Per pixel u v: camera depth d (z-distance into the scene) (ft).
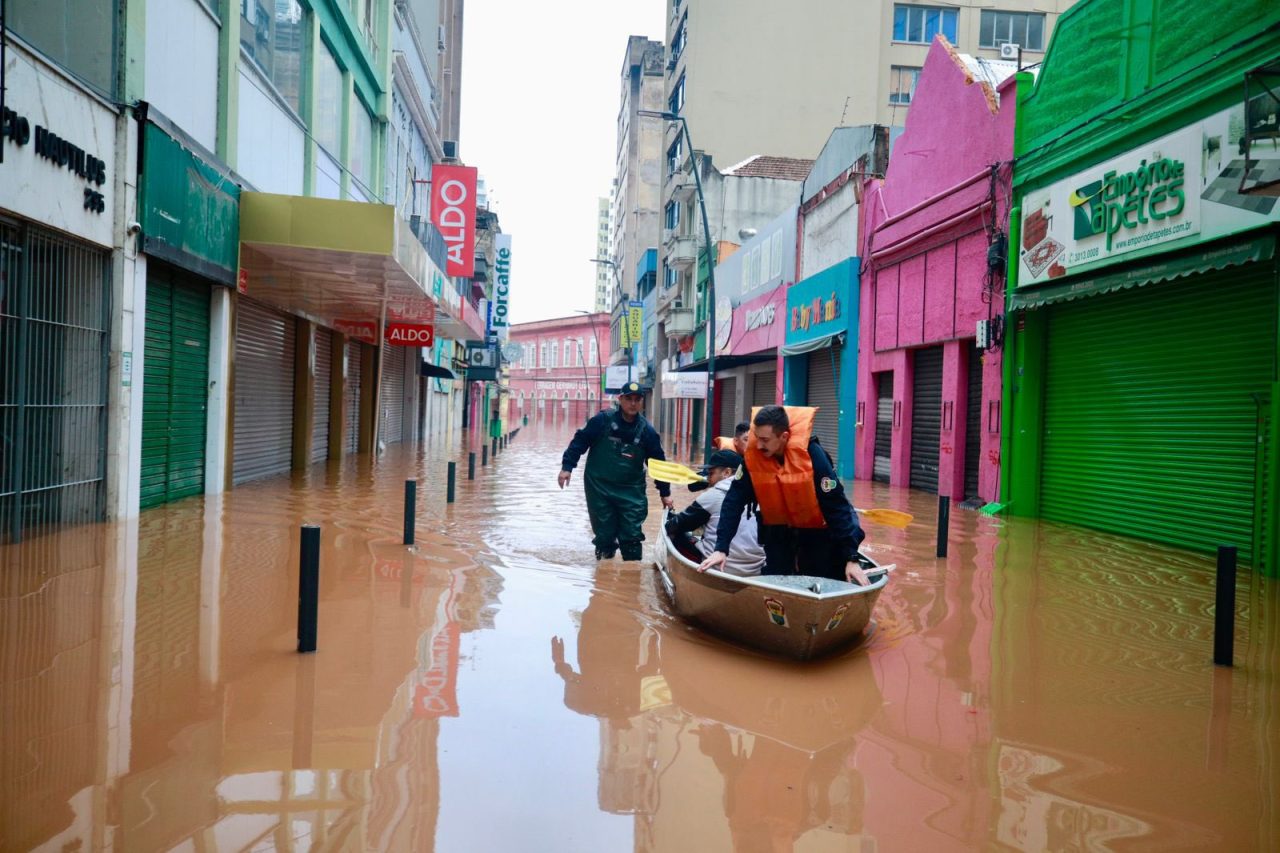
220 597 21.79
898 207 61.00
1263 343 30.71
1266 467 28.71
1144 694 16.87
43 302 27.78
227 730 13.62
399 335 78.28
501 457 81.92
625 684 16.69
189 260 35.94
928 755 13.73
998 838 11.10
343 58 62.39
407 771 12.46
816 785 12.54
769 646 18.60
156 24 33.81
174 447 38.06
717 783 12.52
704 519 24.21
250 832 10.58
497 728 14.20
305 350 57.52
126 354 31.60
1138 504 36.99
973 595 25.43
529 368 317.83
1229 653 18.81
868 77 130.41
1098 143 37.47
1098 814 11.84
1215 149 30.96
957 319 51.83
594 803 11.75
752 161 122.21
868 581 19.69
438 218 91.25
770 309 90.27
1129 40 36.06
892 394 63.16
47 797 11.26
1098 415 39.83
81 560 25.18
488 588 24.23
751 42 130.62
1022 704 16.19
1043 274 41.86
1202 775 13.17
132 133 31.37
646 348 182.19
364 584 23.95
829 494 19.43
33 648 17.21
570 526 36.70
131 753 12.67
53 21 26.96
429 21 103.55
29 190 25.72
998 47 130.21
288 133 51.42
